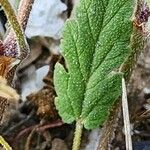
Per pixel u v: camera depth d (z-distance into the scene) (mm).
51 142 206
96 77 142
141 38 138
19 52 136
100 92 143
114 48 138
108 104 145
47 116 208
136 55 143
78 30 136
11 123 208
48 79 217
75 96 145
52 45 225
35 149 205
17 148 204
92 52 139
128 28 136
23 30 144
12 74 143
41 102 209
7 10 123
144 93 210
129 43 138
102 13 135
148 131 201
